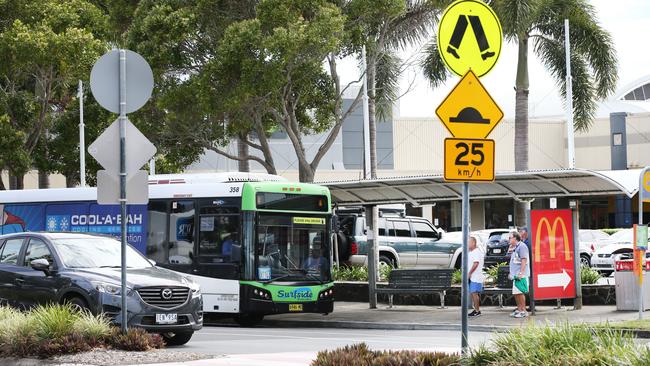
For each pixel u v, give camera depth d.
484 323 42.59
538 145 123.62
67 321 27.95
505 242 70.44
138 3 65.62
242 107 61.66
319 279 45.66
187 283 33.41
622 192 44.91
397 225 66.81
